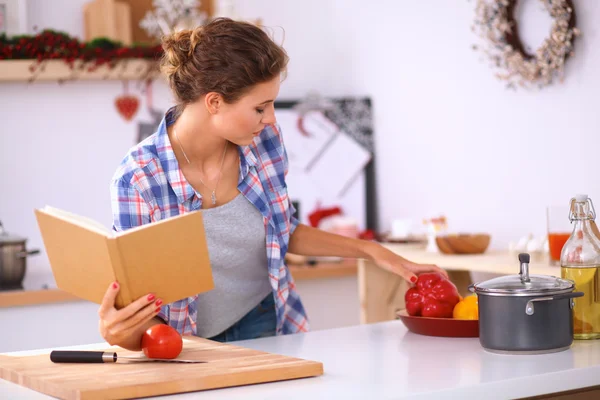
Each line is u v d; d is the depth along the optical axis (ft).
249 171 6.03
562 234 7.30
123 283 4.38
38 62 10.85
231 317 6.35
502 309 4.82
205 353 4.82
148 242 4.32
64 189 11.57
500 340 4.83
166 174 5.62
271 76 5.33
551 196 8.79
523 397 4.22
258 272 6.36
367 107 12.00
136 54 11.31
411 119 11.13
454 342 5.35
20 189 11.37
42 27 11.57
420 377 4.26
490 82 9.57
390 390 3.97
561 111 8.57
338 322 11.30
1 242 10.00
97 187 11.75
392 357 4.87
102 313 4.45
